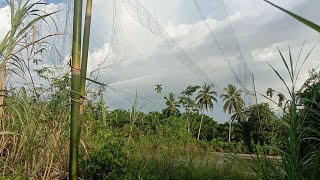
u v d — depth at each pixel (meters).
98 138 5.07
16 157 4.01
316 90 3.27
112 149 4.77
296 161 2.82
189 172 7.23
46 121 4.07
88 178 4.68
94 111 5.10
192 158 8.05
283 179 3.05
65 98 3.99
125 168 4.69
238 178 6.64
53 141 4.05
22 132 3.86
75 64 2.69
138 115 5.66
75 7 2.71
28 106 3.93
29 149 3.90
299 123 2.95
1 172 4.01
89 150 4.99
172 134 8.80
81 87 2.71
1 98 3.75
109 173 4.57
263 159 3.18
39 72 4.00
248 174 6.41
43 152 4.03
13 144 4.01
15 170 3.92
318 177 2.91
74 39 2.68
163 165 6.61
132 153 5.64
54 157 4.13
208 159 8.30
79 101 2.68
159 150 7.23
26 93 4.10
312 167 2.88
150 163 6.25
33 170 3.91
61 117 4.08
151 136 7.51
